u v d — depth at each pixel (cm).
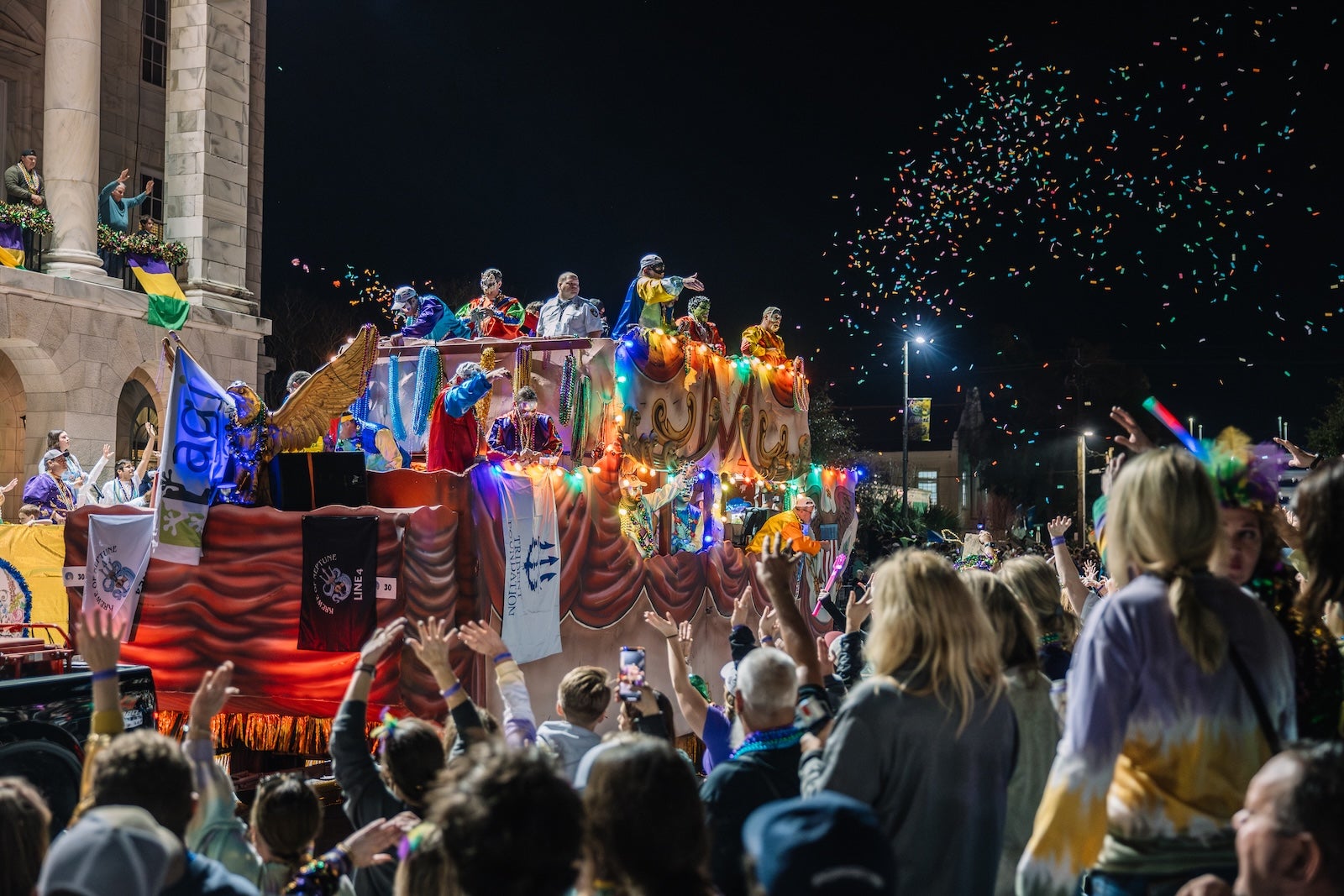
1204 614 334
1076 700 337
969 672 380
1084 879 370
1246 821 270
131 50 2711
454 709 505
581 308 1395
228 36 2672
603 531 1213
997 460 6347
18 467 2322
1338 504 400
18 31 2473
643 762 290
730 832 416
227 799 462
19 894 324
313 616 1003
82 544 1085
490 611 1029
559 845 260
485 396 1253
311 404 1093
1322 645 403
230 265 2666
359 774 503
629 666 532
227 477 1066
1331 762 260
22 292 2145
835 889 227
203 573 1046
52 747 688
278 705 1017
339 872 404
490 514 1038
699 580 1423
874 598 397
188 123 2612
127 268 2469
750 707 441
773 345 1723
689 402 1432
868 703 374
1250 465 416
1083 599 715
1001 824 381
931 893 365
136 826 282
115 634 427
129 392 2527
